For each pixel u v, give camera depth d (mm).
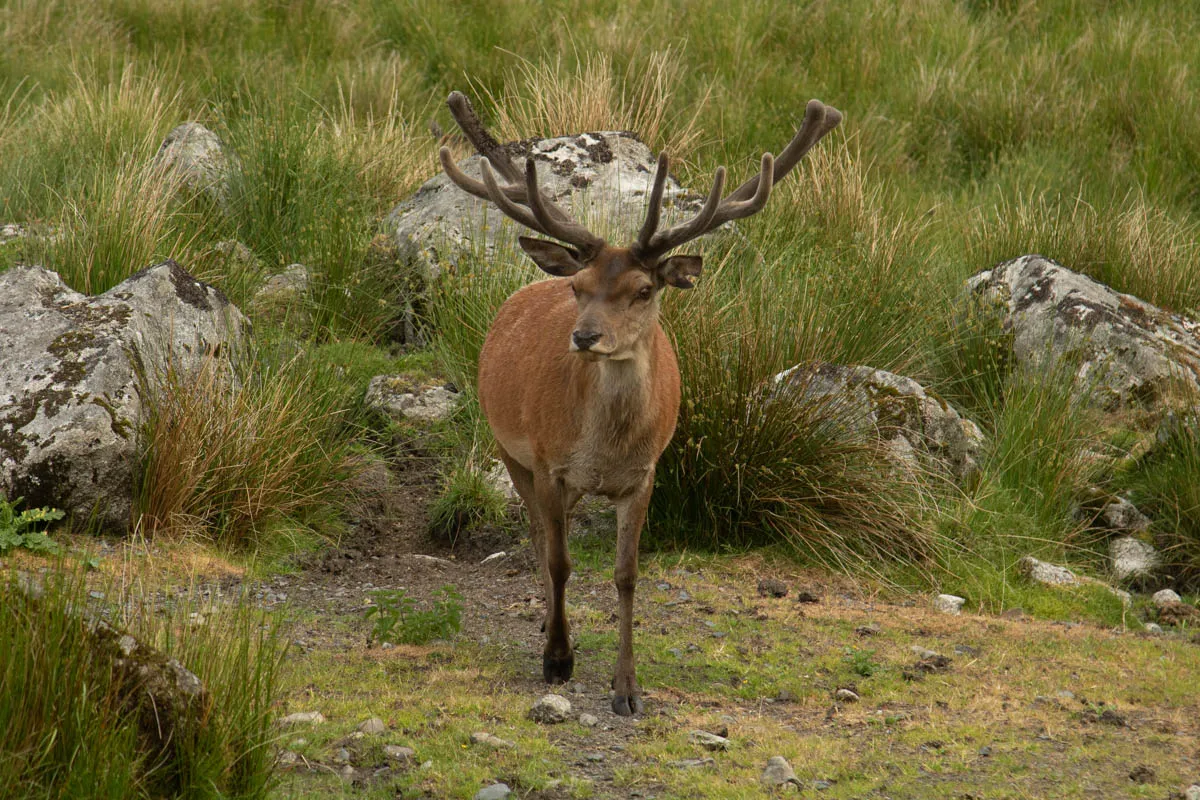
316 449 15227
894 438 15602
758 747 9914
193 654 8734
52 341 14172
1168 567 14953
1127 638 12922
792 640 12453
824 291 17547
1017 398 17016
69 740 7484
